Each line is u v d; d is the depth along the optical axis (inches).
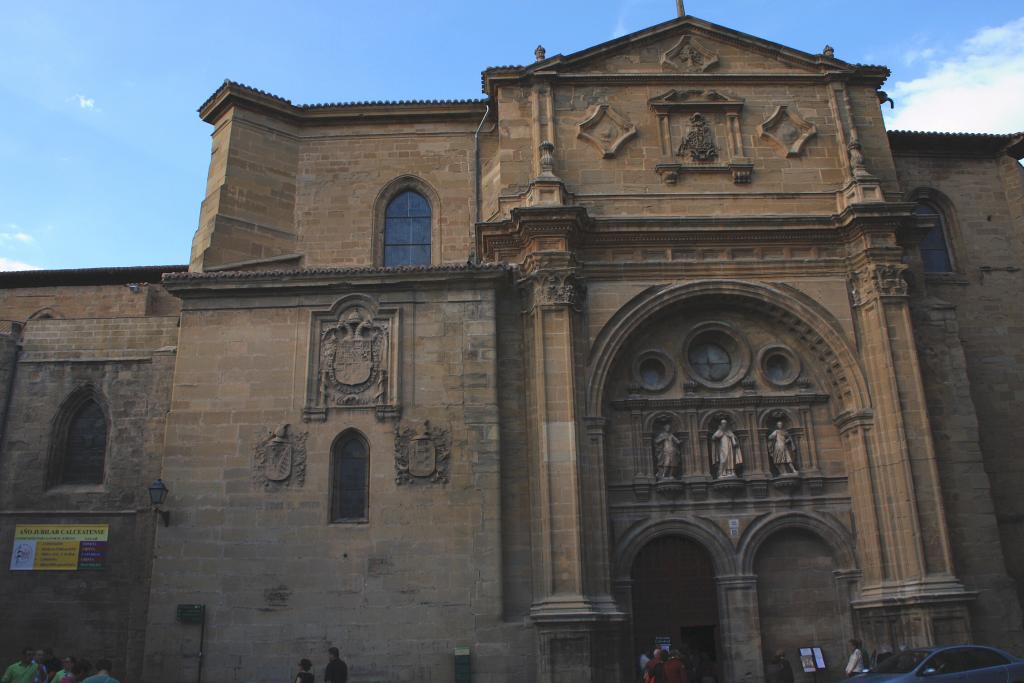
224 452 904.9
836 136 1085.8
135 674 893.8
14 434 1018.1
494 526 877.8
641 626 921.5
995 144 1211.2
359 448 920.9
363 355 938.7
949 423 962.7
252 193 1115.3
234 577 864.9
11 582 957.2
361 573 866.1
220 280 953.5
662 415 979.9
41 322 1064.8
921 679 647.8
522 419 935.7
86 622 941.8
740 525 946.1
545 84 1080.2
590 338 962.1
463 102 1176.2
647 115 1079.0
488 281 962.7
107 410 1031.0
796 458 976.9
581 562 855.1
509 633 845.8
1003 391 1105.4
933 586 867.4
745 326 1025.5
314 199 1149.1
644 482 944.9
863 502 936.9
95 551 966.4
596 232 997.2
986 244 1174.3
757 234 1010.7
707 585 938.1
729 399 986.7
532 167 1052.5
